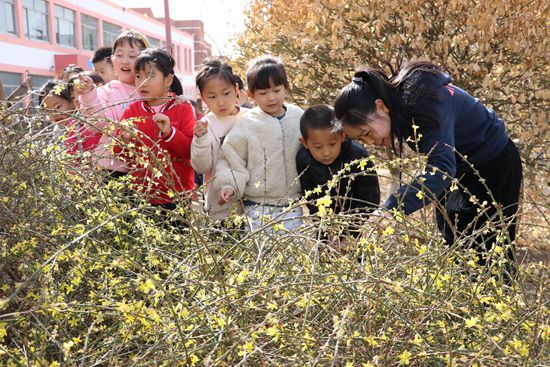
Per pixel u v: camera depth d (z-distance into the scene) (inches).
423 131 73.2
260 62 99.0
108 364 47.6
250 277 51.1
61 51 806.5
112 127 74.3
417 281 51.6
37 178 69.1
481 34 149.5
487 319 47.5
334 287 49.1
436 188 70.2
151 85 99.7
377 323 50.0
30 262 59.2
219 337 45.0
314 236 63.6
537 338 45.0
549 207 65.7
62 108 111.6
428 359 45.5
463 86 163.2
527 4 150.3
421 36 157.8
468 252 57.1
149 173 89.7
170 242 68.4
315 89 177.0
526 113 162.6
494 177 85.1
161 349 46.2
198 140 94.8
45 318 50.2
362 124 75.3
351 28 170.2
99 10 930.1
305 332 43.9
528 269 60.8
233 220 77.7
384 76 77.0
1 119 71.8
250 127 97.8
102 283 55.8
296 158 96.1
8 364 44.5
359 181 90.7
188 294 55.4
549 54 146.9
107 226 62.5
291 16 176.4
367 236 61.9
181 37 1235.2
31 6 730.2
